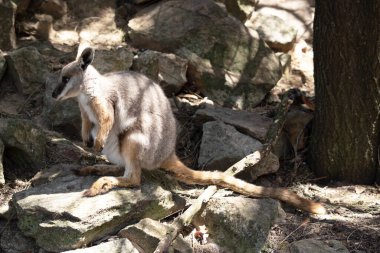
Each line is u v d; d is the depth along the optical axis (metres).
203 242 6.49
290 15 10.43
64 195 6.41
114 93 6.44
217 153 7.50
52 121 7.93
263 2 10.50
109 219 6.19
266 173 7.62
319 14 7.50
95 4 9.70
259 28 9.88
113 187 6.46
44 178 6.88
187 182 7.06
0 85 8.45
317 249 6.21
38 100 8.27
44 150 7.39
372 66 7.26
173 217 6.86
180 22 9.11
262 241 6.38
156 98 6.69
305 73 9.68
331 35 7.35
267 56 9.17
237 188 6.96
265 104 9.09
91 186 6.44
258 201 6.76
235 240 6.43
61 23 9.47
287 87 9.46
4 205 6.69
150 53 8.44
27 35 9.25
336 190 7.57
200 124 8.13
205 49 9.00
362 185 7.69
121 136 6.51
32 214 6.16
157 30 9.06
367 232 6.61
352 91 7.38
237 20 9.29
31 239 6.32
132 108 6.46
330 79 7.48
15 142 7.09
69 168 7.05
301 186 7.64
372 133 7.50
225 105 8.84
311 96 9.02
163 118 6.70
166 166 6.99
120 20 9.66
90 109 6.40
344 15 7.20
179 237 6.32
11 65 8.31
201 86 8.93
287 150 8.14
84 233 6.02
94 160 7.48
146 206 6.48
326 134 7.67
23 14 9.26
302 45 10.16
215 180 6.96
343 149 7.62
